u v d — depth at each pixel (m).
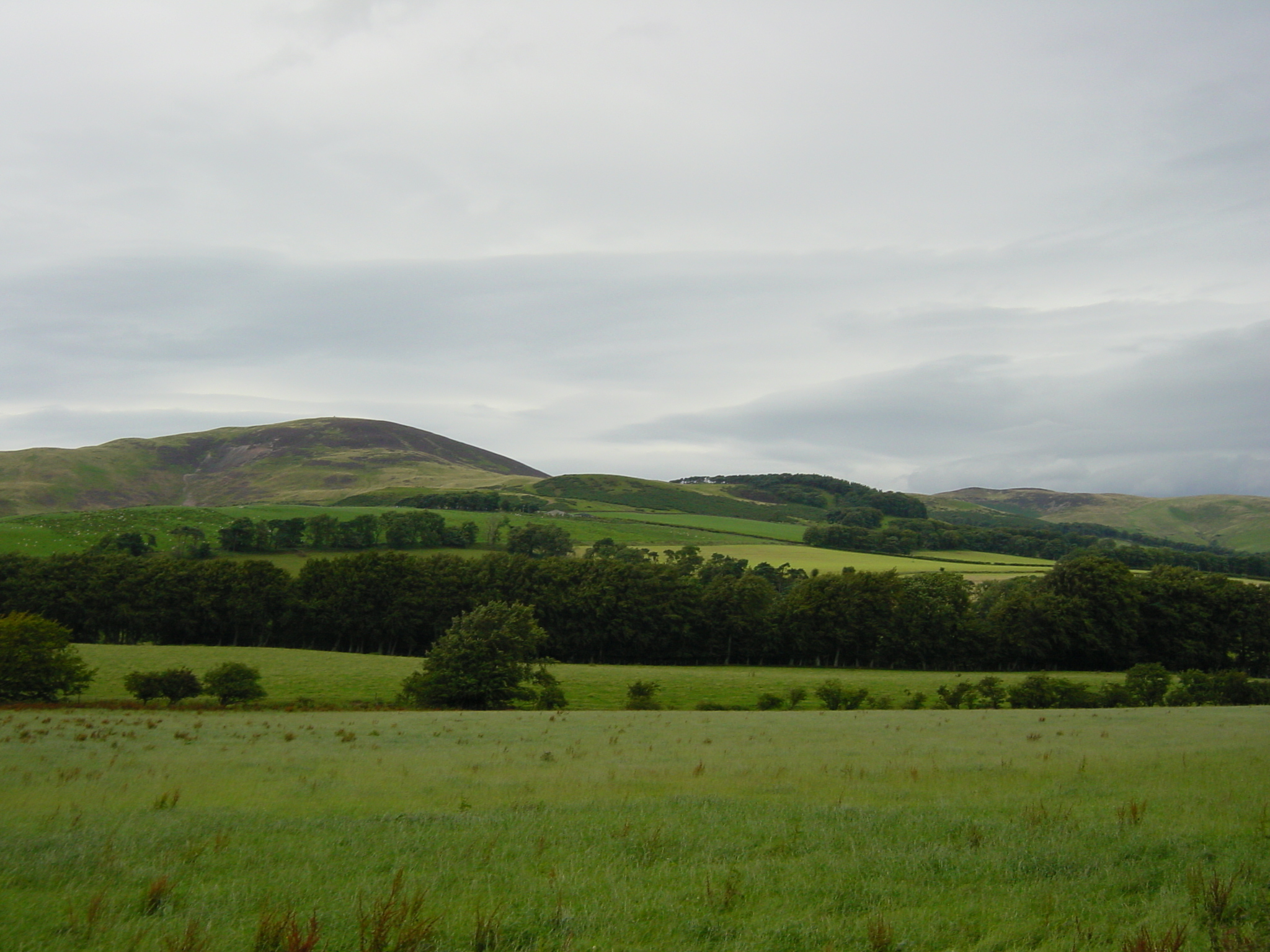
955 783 17.48
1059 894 9.16
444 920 8.23
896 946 7.73
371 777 19.67
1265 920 8.23
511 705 60.28
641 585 98.75
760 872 10.05
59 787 17.91
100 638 96.69
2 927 8.08
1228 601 94.19
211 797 16.58
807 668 93.44
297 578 99.44
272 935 7.49
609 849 11.25
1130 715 41.75
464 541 156.50
